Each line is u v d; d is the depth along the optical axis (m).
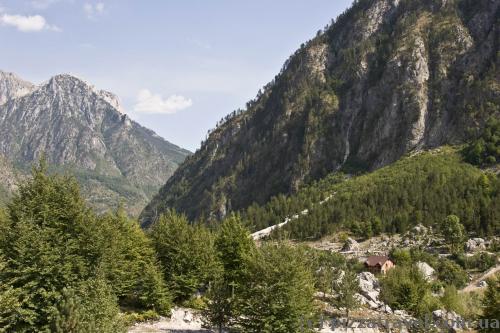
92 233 46.94
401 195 160.38
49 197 45.09
